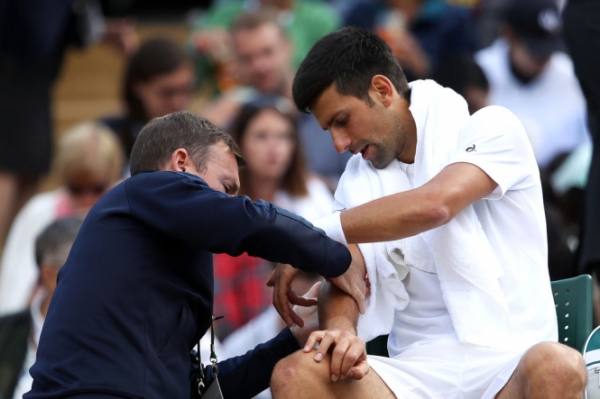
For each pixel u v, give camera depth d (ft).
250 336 57.16
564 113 81.51
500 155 36.45
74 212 65.46
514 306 37.01
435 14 82.69
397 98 37.88
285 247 34.17
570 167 68.90
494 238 37.22
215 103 74.28
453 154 37.40
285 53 75.92
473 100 71.87
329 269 35.01
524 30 80.43
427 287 37.91
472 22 86.89
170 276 34.73
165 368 33.78
